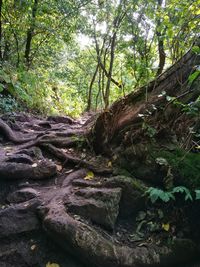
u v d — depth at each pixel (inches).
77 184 139.1
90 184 137.1
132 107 149.4
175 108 142.9
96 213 122.2
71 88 525.0
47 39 426.0
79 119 357.1
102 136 155.7
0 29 355.3
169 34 175.0
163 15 199.3
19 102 293.4
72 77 585.6
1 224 120.8
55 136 179.3
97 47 420.2
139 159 139.8
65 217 117.1
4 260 114.9
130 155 142.0
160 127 143.6
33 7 355.9
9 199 135.5
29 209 126.8
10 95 278.5
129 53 303.4
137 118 147.3
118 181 132.1
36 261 117.3
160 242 122.2
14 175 143.3
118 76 370.3
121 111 151.4
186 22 172.2
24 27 371.2
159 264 116.6
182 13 173.0
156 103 144.9
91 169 147.5
